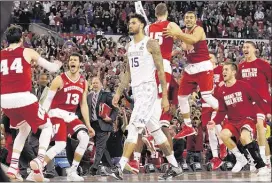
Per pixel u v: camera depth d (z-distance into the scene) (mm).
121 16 31344
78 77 12438
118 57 26141
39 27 28906
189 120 13523
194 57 13141
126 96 16344
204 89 13148
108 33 30766
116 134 15758
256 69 14492
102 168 10664
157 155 15977
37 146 13586
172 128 16172
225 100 13641
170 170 11086
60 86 12133
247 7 34062
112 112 14555
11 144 13219
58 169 14203
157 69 10633
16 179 11430
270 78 14469
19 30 10945
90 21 31219
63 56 24016
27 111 10773
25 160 13359
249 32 32562
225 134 13594
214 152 15344
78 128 12188
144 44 10656
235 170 14125
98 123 14266
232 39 30906
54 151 11828
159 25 12312
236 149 13953
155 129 10992
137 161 11984
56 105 12203
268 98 14453
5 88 10758
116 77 19547
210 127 13898
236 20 33031
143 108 10586
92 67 23062
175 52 14039
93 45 28500
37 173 10859
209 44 30469
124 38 27438
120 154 15836
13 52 10797
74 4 31547
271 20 34219
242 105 13516
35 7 30547
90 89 16500
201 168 15906
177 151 16047
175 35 12117
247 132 13398
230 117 13750
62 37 28641
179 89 13492
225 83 13641
